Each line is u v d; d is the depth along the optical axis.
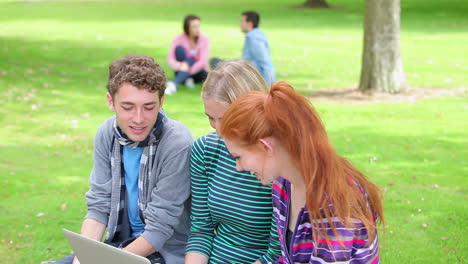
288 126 1.99
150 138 2.74
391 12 9.26
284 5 28.50
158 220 2.74
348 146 6.62
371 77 9.50
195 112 8.14
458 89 9.63
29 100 8.76
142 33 17.27
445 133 7.14
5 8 27.53
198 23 9.68
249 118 2.03
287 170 2.11
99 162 2.89
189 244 2.82
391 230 4.56
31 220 4.75
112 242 2.91
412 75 10.77
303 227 2.17
